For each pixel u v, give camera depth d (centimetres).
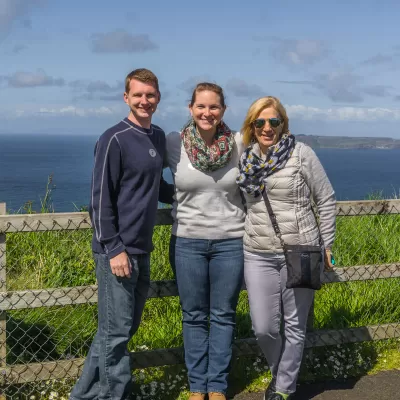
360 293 534
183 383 410
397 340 473
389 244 652
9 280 532
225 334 374
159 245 566
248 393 401
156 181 337
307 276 345
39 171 9931
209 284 376
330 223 360
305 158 349
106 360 338
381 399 395
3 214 358
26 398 377
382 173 11844
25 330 443
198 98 338
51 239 582
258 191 352
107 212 323
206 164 344
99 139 325
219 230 359
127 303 336
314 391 406
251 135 358
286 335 374
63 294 368
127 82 329
